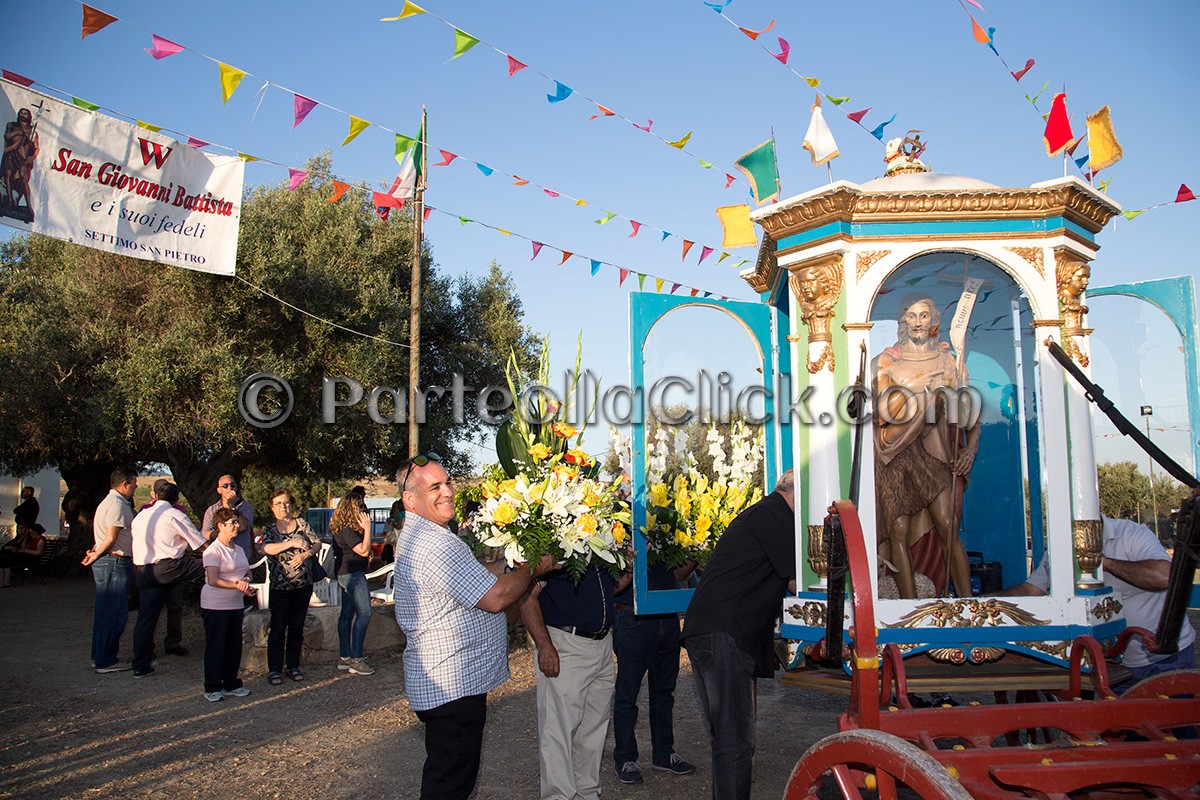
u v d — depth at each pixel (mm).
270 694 7309
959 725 3027
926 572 4375
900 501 4297
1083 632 3930
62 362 14297
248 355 14820
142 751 5625
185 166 6371
